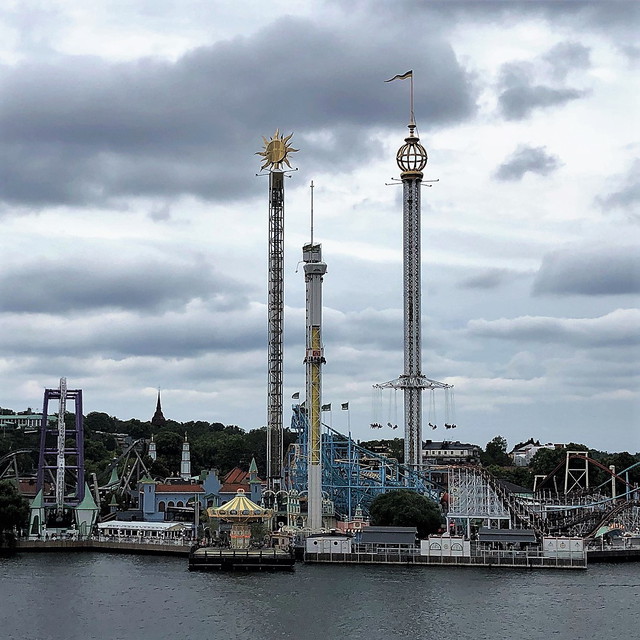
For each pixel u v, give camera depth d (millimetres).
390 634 199250
